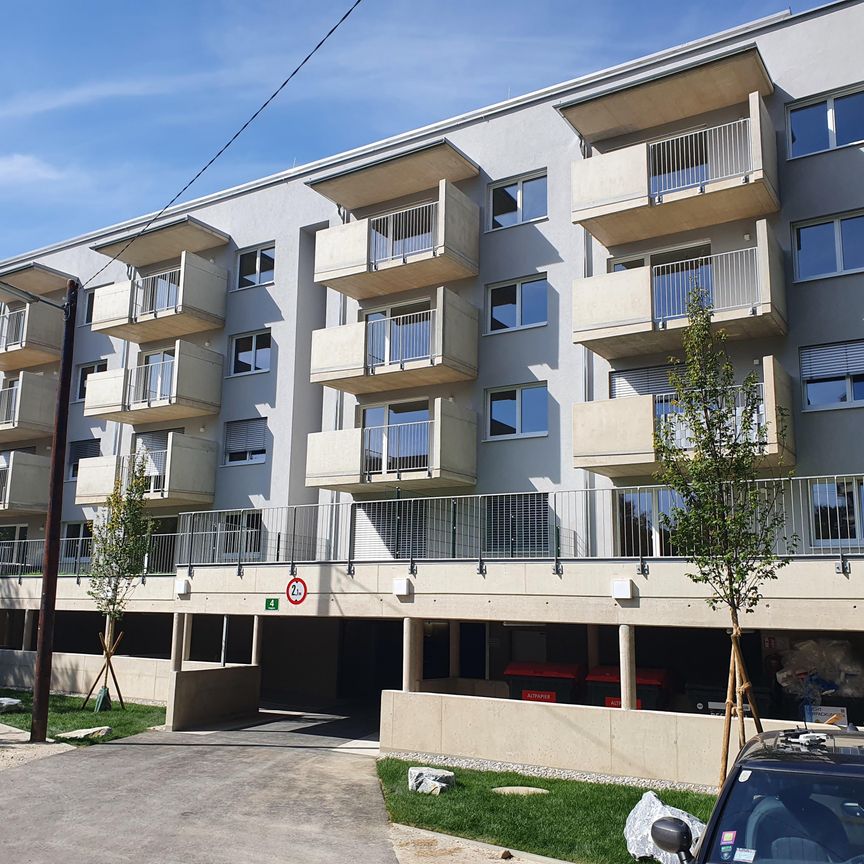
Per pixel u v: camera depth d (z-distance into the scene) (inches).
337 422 884.0
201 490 972.6
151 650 1040.2
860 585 470.6
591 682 650.8
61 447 652.7
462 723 550.0
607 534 706.8
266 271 1008.9
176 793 451.5
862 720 545.0
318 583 676.1
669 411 679.7
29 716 721.0
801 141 689.0
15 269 1151.6
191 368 976.9
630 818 378.0
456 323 786.2
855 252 658.8
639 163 682.2
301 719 743.7
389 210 892.0
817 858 192.4
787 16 701.3
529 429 783.7
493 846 370.3
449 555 751.7
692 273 683.4
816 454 641.0
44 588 627.8
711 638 687.1
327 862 339.3
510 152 829.2
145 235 1010.7
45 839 360.2
